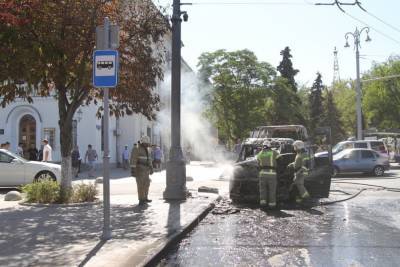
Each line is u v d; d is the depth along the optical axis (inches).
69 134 589.0
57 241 358.6
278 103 1952.5
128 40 578.6
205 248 364.5
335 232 428.8
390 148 1953.7
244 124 1888.5
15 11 468.1
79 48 522.6
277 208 593.9
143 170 575.2
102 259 303.7
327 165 658.8
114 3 558.3
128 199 633.6
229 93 1888.5
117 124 1594.5
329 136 681.0
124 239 367.2
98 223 436.8
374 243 378.3
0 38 456.4
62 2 516.1
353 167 1155.3
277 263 315.6
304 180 642.8
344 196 706.2
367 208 587.8
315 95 3152.1
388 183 934.4
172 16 635.5
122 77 583.8
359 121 1590.8
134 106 603.2
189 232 431.2
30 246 341.7
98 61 348.5
